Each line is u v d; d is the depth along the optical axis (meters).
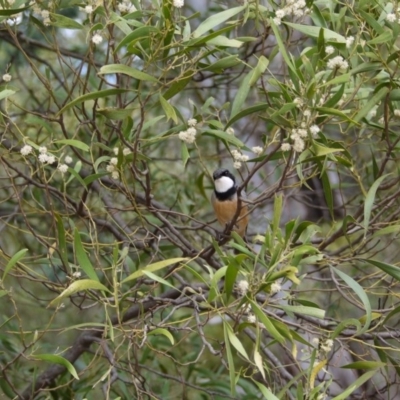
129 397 7.75
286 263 5.52
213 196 8.39
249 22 9.53
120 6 5.91
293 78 5.61
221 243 7.19
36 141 7.28
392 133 6.67
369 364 5.43
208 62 7.58
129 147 6.31
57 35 10.60
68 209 7.22
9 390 7.68
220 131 6.41
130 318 7.86
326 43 5.84
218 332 10.96
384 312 6.69
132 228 9.20
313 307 5.50
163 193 9.81
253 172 6.54
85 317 10.84
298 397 5.05
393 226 6.12
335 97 5.58
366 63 5.93
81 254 5.20
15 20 6.16
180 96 10.57
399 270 5.95
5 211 9.76
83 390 7.51
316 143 5.69
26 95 10.81
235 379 5.12
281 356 9.01
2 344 8.54
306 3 6.17
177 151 11.06
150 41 5.60
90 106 9.45
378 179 6.07
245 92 6.18
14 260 5.36
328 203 6.42
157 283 6.64
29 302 10.41
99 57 9.72
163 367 8.44
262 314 4.92
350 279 5.56
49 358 5.25
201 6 11.42
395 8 5.75
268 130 8.56
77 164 6.60
